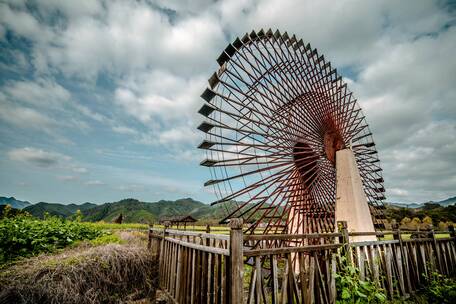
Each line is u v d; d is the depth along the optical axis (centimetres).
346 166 898
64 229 895
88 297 516
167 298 589
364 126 1377
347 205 856
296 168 899
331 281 416
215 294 369
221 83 837
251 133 883
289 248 361
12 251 679
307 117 969
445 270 720
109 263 604
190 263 482
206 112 870
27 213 1236
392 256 566
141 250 718
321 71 1116
